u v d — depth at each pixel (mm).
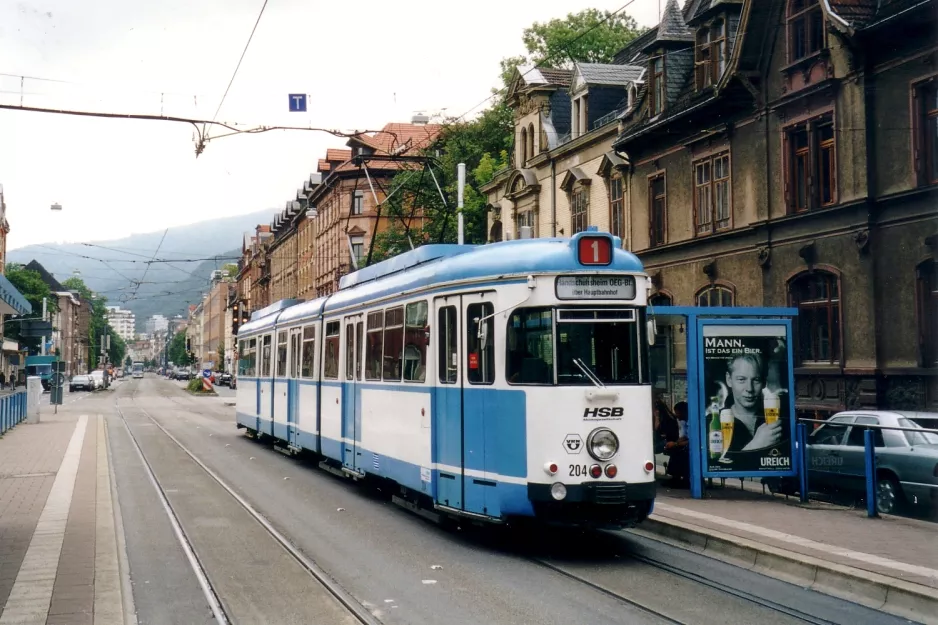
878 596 7926
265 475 18094
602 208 29594
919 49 17172
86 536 10969
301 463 20406
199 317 165375
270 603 8117
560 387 9758
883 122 18078
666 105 25672
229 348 121625
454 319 11094
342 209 60250
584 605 7957
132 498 14883
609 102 31125
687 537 10648
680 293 25266
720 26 23859
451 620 7504
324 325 17906
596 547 10594
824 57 19484
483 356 10438
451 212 40531
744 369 13461
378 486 15430
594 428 9742
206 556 10188
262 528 11992
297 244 82438
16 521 12070
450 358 11172
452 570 9422
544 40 45781
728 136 22922
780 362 13539
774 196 21234
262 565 9719
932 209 16922
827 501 13406
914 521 11164
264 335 24531
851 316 18719
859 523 11031
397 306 13078
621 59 35094
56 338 106062
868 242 18219
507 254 10453
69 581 8594
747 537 10055
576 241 10062
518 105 35812
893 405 17719
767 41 21453
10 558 9656
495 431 10172
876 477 11664
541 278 9969
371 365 14328
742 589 8477
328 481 17125
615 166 28047
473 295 10688
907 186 17469
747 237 22156
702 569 9336
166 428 32688
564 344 9883
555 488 9578
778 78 21094
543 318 9922
